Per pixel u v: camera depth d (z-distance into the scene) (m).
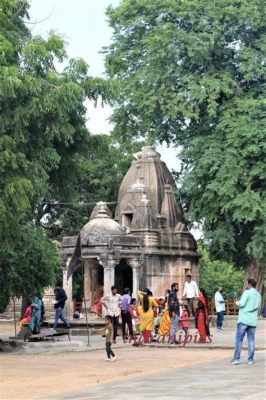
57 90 21.84
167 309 27.77
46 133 22.38
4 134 21.67
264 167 38.62
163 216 41.12
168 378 15.87
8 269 27.53
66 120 22.42
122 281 40.88
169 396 12.86
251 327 18.62
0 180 21.41
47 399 13.23
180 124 43.75
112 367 19.03
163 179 42.75
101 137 25.27
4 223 22.16
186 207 42.94
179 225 41.44
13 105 21.67
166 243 40.34
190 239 41.81
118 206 42.19
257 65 40.53
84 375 17.27
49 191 25.73
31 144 22.70
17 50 22.55
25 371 18.34
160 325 28.25
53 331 28.81
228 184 38.34
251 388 13.79
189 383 14.78
